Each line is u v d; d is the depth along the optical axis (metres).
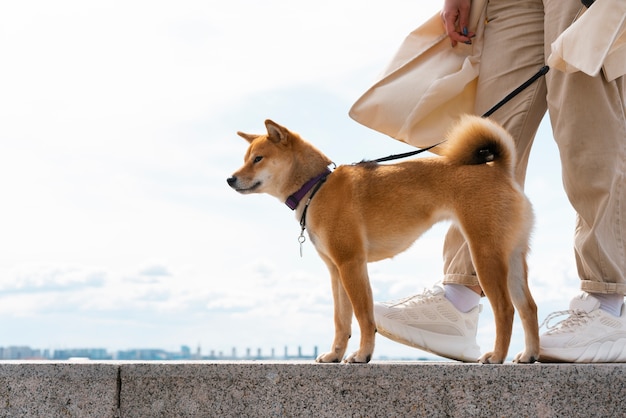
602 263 3.82
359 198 4.11
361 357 3.80
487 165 3.95
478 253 3.81
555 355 3.76
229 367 3.33
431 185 4.00
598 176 3.81
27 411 3.31
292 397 3.29
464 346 4.42
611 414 3.24
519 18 4.33
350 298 3.96
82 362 3.41
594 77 3.84
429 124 4.59
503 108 4.32
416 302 4.44
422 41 4.70
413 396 3.26
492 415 3.24
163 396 3.33
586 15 3.66
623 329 3.80
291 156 4.53
